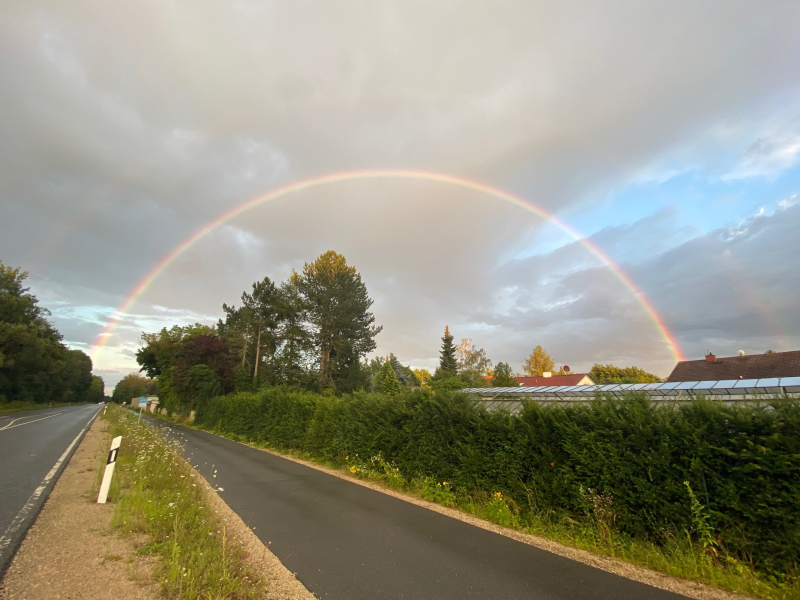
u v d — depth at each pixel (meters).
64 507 7.41
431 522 7.52
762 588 4.84
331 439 14.22
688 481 5.88
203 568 4.82
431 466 9.95
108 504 7.71
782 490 5.22
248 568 5.11
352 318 44.69
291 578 4.98
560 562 5.68
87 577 4.64
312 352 46.09
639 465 6.38
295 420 17.23
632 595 4.68
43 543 5.64
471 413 9.32
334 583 4.87
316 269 46.53
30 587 4.37
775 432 5.35
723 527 5.59
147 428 19.91
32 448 15.23
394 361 56.56
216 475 11.59
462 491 8.91
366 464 12.05
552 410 7.79
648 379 68.31
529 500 7.61
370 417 12.55
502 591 4.73
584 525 6.75
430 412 10.38
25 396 63.53
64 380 95.38
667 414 6.34
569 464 7.25
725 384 12.19
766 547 5.20
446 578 5.07
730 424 5.73
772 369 29.31
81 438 18.98
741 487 5.51
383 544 6.25
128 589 4.40
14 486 8.98
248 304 49.12
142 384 133.50
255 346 49.00
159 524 6.20
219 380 37.34
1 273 57.97
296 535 6.58
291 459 15.41
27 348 55.78
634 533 6.33
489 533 6.95
